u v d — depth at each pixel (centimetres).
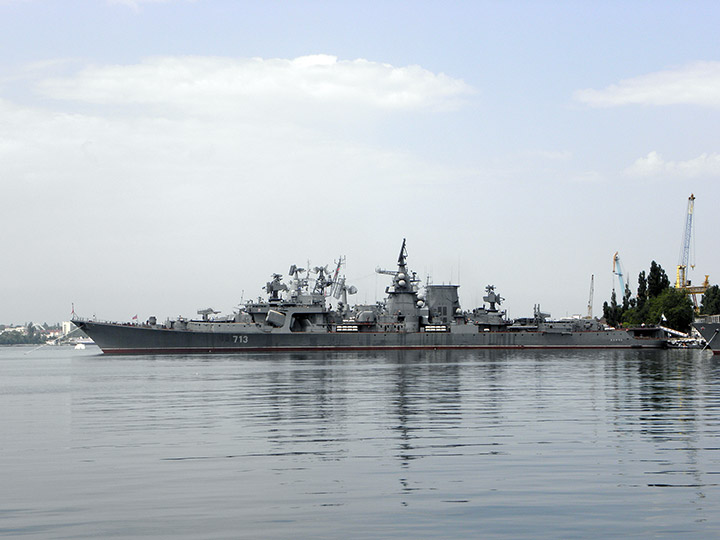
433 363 13650
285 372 11400
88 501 3138
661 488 3262
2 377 12031
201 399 7338
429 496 3158
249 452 4200
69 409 6625
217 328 18825
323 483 3412
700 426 5047
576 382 8969
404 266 19888
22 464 3922
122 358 17750
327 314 19488
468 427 5081
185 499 3155
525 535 2645
